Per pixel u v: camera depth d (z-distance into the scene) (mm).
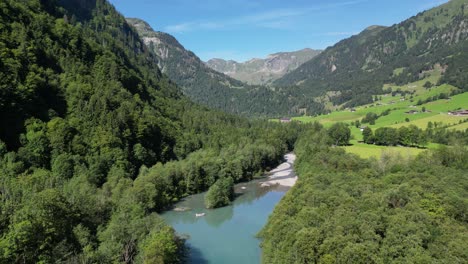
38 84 124188
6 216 60531
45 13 181000
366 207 71562
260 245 87500
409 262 52750
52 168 106938
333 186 91562
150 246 65438
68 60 155750
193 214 114812
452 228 63375
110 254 62562
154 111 174250
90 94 140375
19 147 107625
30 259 51344
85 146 120562
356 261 54219
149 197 109000
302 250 60406
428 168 109062
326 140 192500
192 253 84062
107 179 114250
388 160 123688
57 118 120812
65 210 64562
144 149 137625
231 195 133125
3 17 142375
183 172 137875
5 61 119000
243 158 165625
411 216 65375
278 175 174625
